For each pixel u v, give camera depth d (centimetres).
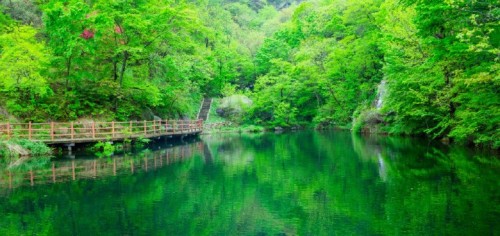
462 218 973
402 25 2308
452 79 1923
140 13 2814
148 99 3061
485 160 1736
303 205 1238
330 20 5444
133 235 982
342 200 1253
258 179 1659
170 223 1083
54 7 2520
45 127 2467
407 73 2314
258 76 6084
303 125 5241
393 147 2453
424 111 2344
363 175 1619
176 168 1936
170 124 3322
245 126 5034
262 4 9869
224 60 5528
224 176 1738
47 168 1867
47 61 2425
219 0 8194
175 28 3191
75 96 2725
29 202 1276
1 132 2223
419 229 920
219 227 1055
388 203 1162
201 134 4328
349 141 3041
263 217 1143
